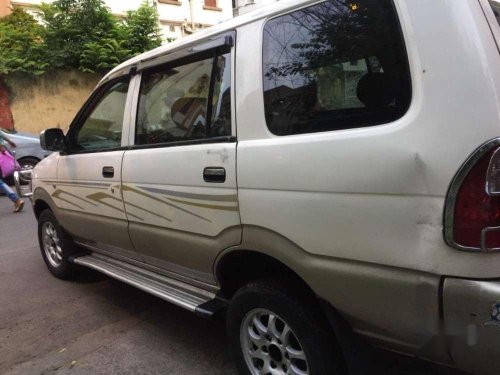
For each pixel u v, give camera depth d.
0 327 3.76
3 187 8.13
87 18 15.73
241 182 2.43
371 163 1.91
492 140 1.65
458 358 1.80
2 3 16.38
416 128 1.80
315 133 2.14
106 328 3.65
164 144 3.02
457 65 1.72
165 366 3.05
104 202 3.60
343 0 2.08
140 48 16.36
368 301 2.01
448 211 1.71
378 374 2.58
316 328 2.23
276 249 2.31
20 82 14.96
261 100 2.39
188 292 3.07
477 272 1.70
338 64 2.09
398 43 1.88
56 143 4.09
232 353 2.69
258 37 2.45
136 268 3.67
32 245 6.16
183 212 2.84
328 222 2.07
